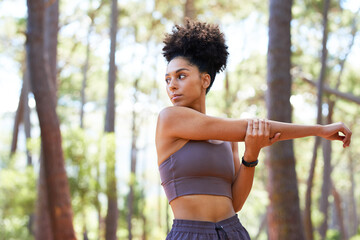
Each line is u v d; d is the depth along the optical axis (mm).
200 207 1614
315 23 17359
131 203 18812
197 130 1632
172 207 1677
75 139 10320
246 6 18906
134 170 20812
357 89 18062
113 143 10578
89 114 26141
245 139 1655
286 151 6562
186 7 17406
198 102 1765
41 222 11000
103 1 19078
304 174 23422
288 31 6770
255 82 19594
